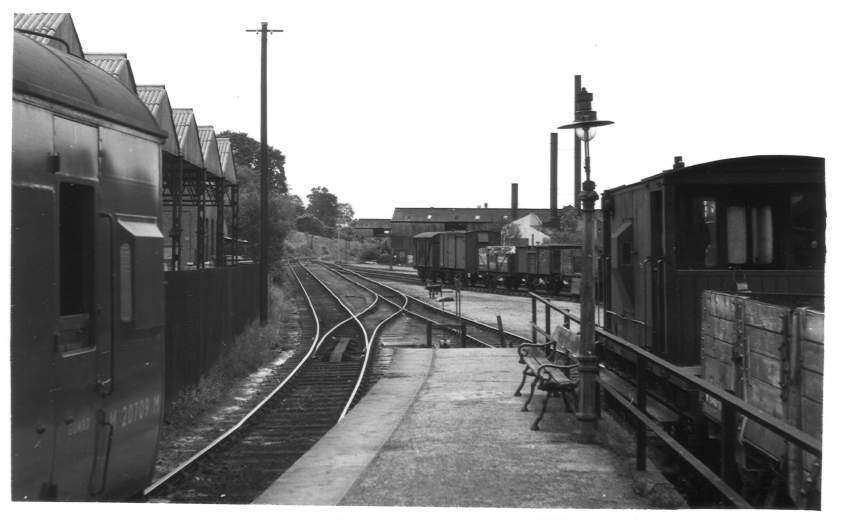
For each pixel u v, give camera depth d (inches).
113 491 224.5
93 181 206.4
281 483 251.4
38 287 178.7
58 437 187.5
